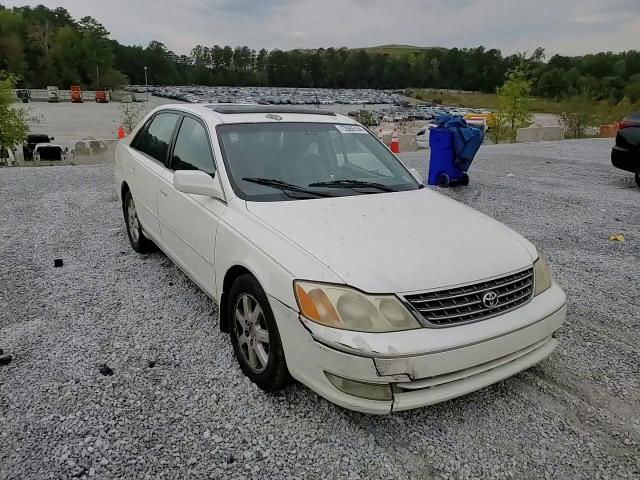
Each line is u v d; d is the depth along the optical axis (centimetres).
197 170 388
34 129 4088
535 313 295
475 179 1041
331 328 257
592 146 1698
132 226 550
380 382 251
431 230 319
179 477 246
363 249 287
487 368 278
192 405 298
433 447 272
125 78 12794
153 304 427
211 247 356
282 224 314
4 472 244
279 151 394
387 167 433
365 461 261
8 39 10506
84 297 438
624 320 426
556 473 257
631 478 255
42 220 667
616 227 706
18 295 439
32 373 325
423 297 264
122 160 556
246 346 328
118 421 282
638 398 320
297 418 290
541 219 741
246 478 247
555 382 335
